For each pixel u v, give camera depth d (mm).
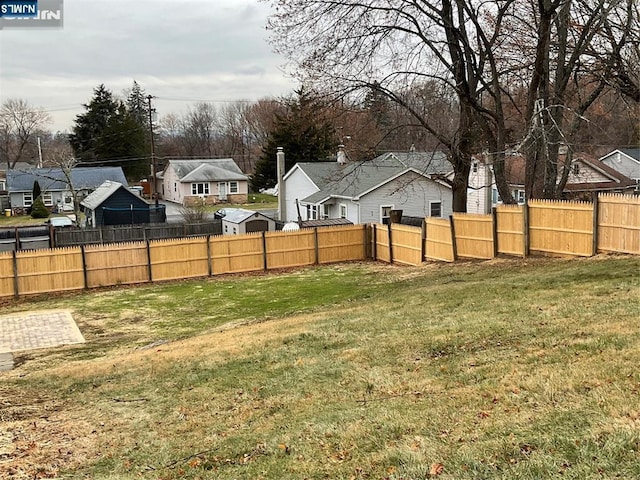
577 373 5820
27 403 8438
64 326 16734
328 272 23328
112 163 68562
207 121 97250
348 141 20469
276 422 6172
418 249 22844
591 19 16656
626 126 28391
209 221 36656
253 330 12117
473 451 4500
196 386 8148
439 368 7004
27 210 54250
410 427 5285
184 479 5109
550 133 16750
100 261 22484
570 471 3922
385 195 31922
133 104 94938
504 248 18391
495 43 19656
